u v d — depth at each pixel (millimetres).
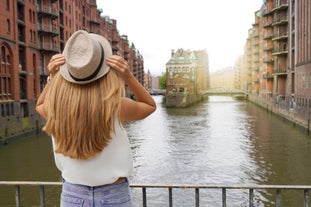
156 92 180375
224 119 55344
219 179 20000
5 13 35000
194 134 38531
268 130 41281
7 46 35500
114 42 105375
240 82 175875
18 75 37625
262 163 23672
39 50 46125
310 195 16156
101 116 1812
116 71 1918
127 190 2062
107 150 1906
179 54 108875
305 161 24047
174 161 24656
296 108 45344
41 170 22188
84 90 1841
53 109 1863
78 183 1973
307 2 43188
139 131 42531
